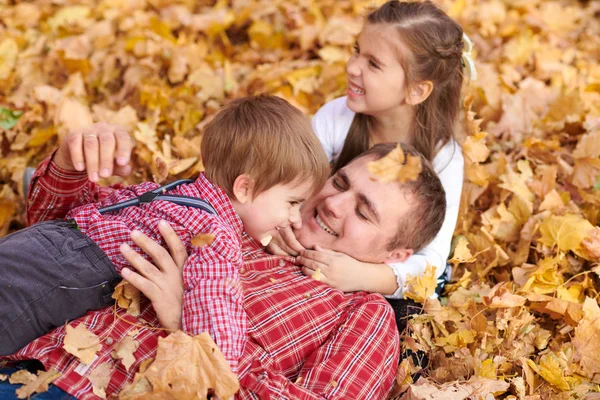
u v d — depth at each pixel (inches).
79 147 82.3
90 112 137.7
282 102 87.0
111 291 77.5
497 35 181.0
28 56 160.4
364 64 101.0
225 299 73.8
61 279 74.8
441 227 102.5
